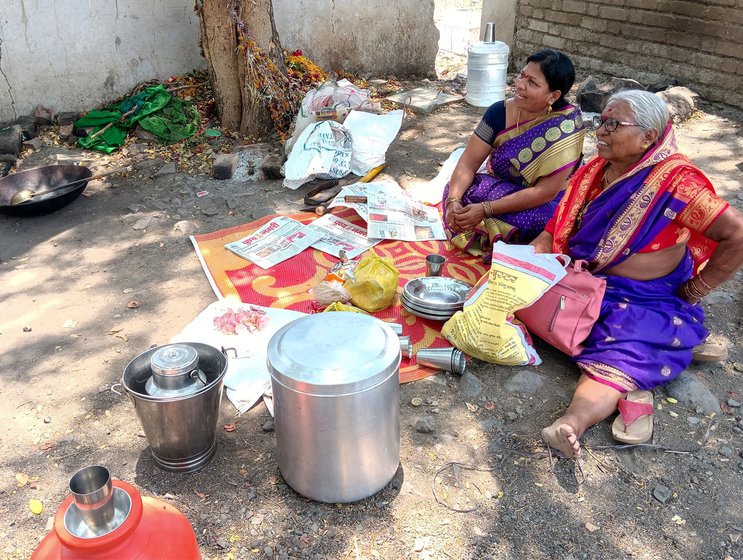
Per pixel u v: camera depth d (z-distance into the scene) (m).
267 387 2.76
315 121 5.03
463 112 6.53
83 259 3.87
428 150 5.56
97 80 5.83
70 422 2.64
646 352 2.67
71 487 1.59
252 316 3.13
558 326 2.82
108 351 3.06
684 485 2.37
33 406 2.72
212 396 2.27
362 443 2.11
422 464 2.44
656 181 2.66
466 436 2.57
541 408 2.71
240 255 3.82
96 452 2.49
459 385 2.84
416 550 2.11
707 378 2.91
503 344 2.84
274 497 2.30
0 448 2.50
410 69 7.66
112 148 5.33
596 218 2.84
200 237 4.04
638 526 2.21
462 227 3.68
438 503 2.28
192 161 5.20
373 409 2.07
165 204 4.54
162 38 6.04
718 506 2.28
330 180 4.83
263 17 5.24
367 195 4.31
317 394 1.99
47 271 3.75
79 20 5.59
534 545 2.13
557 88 3.30
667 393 2.79
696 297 2.85
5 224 4.28
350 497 2.23
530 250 2.87
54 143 5.45
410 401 2.75
